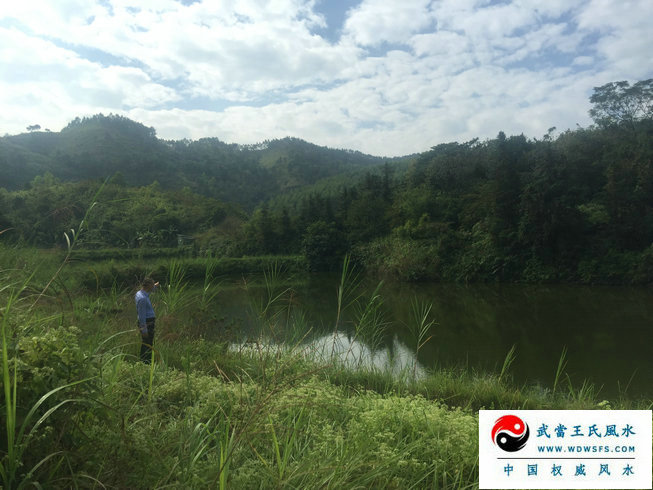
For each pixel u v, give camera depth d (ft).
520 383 30.17
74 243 10.92
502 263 113.91
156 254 64.90
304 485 6.75
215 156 653.71
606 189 116.67
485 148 214.07
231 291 41.09
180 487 5.94
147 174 418.72
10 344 5.96
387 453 7.88
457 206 153.07
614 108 178.09
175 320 20.16
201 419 9.13
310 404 9.73
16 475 5.29
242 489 6.41
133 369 10.53
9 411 4.77
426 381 19.69
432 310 67.77
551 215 109.19
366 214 165.89
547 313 65.26
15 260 14.57
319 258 147.33
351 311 48.91
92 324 13.20
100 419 6.60
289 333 18.89
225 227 140.77
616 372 33.94
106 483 5.68
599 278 103.04
